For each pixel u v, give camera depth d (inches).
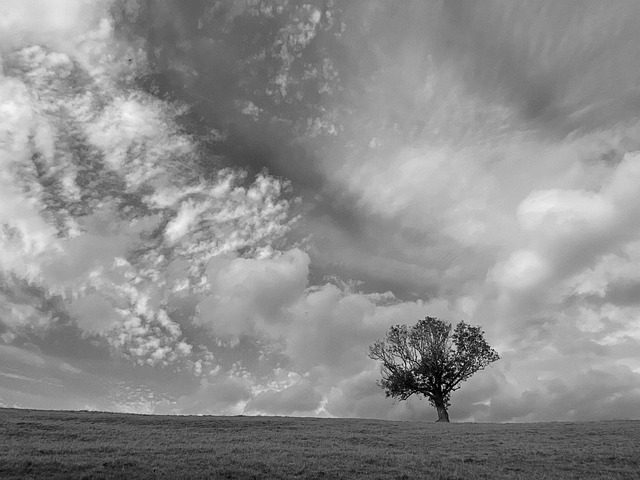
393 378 2667.3
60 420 1668.3
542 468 1028.5
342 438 1461.6
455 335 2687.0
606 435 1459.2
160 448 1138.0
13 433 1289.4
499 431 1668.3
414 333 2726.4
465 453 1200.8
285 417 2209.6
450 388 2647.6
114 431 1428.4
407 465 1035.9
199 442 1291.8
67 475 844.0
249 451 1144.2
